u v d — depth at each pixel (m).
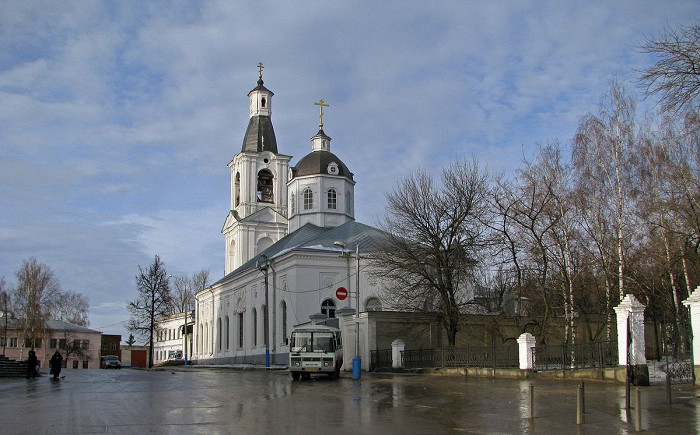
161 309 79.31
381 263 41.06
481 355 29.64
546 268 32.59
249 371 45.56
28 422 14.22
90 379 34.41
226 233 74.06
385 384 25.19
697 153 31.30
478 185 38.16
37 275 82.56
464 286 39.88
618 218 33.41
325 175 62.91
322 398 19.50
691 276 35.47
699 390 19.23
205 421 14.12
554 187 34.66
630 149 34.16
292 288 50.03
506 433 12.05
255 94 74.00
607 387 20.73
